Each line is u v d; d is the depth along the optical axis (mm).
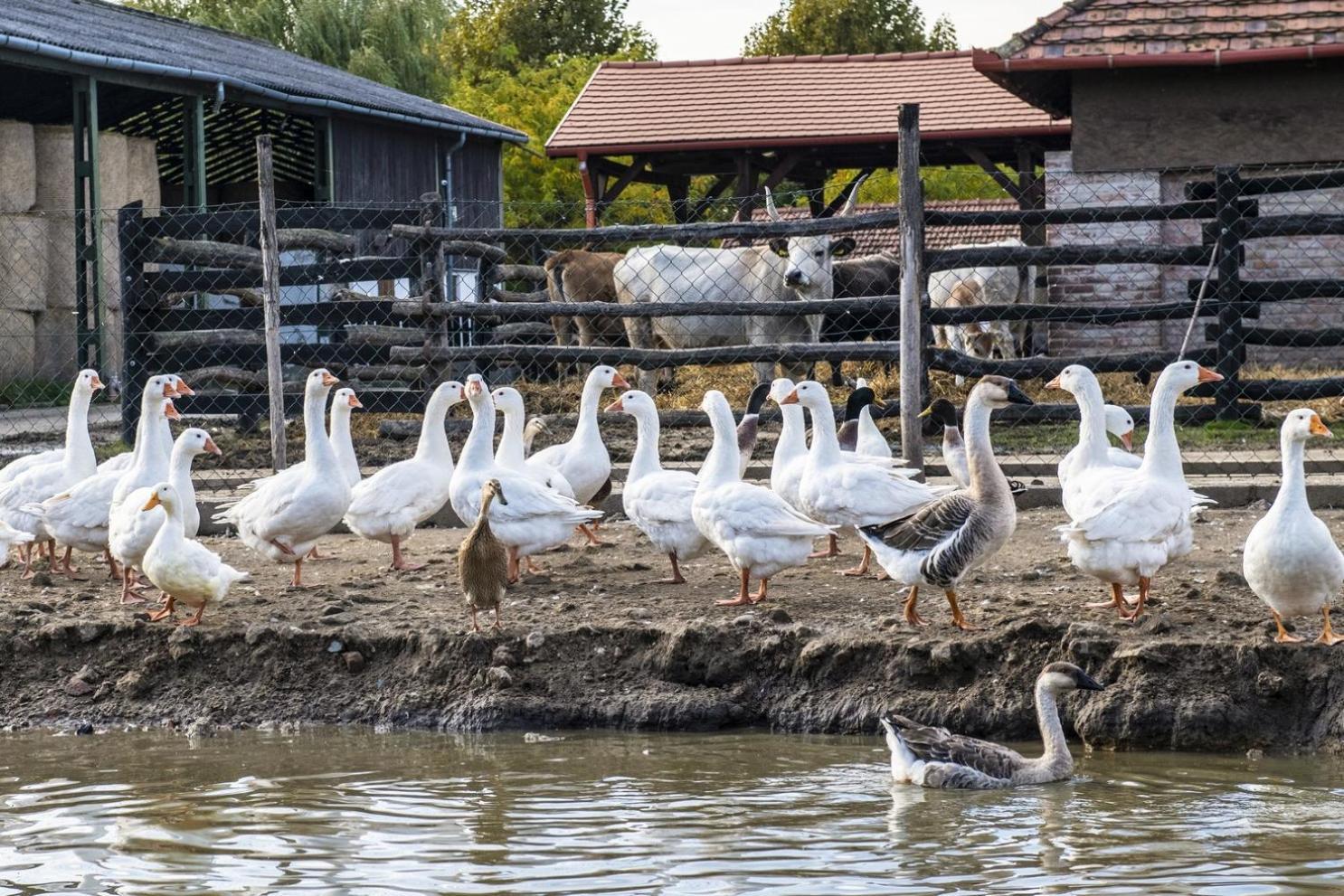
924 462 14172
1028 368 15359
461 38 69750
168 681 9445
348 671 9375
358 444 16328
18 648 9664
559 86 55594
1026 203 27719
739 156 29281
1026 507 13305
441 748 8508
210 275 17531
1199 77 19125
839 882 6219
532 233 15922
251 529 10773
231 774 7977
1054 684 7957
